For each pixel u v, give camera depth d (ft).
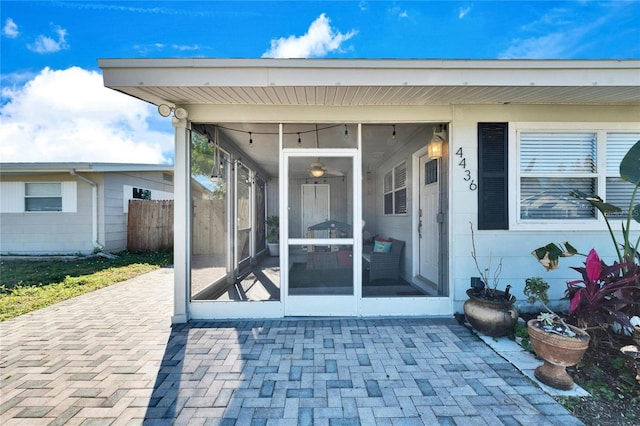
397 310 11.62
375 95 10.19
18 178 26.66
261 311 11.54
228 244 14.88
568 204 11.91
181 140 11.14
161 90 9.56
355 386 7.22
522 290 11.66
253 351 8.93
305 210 11.77
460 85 9.29
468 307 10.16
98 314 12.18
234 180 15.49
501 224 11.57
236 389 7.11
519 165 11.64
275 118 11.29
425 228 14.06
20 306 13.08
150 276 19.85
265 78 9.05
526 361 8.30
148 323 11.16
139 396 6.84
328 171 11.77
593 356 8.33
